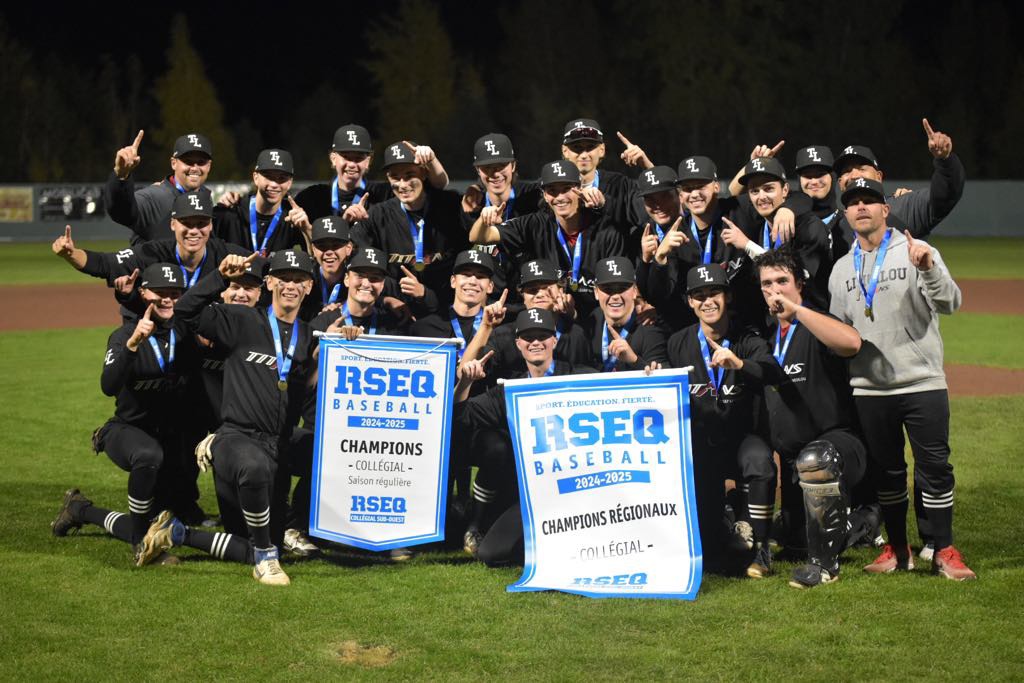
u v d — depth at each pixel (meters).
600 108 65.12
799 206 7.51
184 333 7.18
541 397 6.64
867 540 7.13
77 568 6.66
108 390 6.76
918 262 6.03
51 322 19.59
